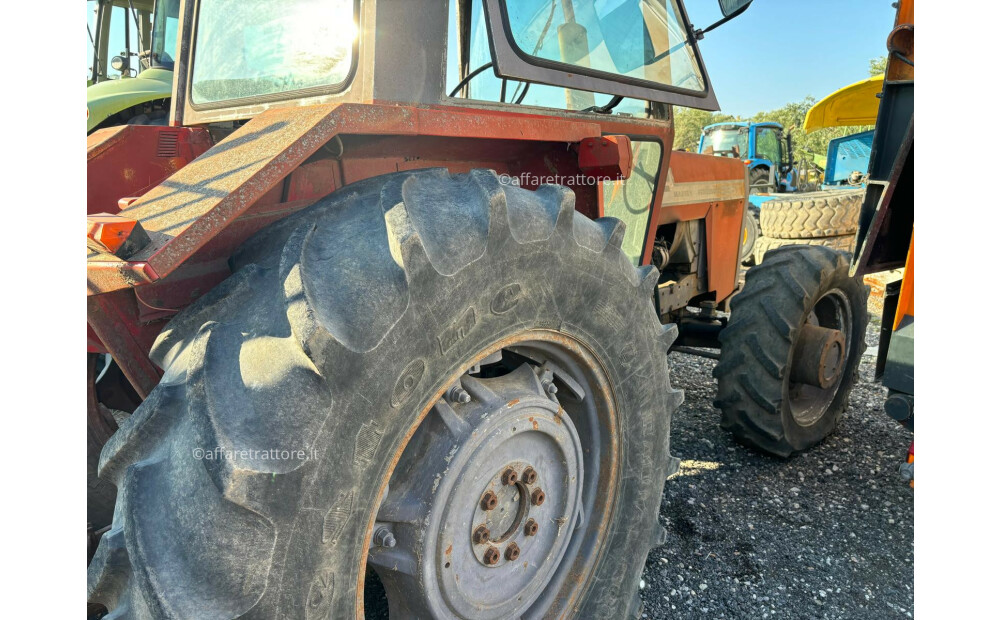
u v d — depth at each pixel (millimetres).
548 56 1854
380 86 1462
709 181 3738
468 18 1659
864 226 2854
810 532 2637
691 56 2623
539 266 1419
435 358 1264
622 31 2195
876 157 2789
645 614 2170
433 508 1359
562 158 2035
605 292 1612
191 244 1102
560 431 1637
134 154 1840
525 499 1602
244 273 1232
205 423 1016
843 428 3635
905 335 2508
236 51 1837
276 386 1064
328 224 1310
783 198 9461
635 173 2549
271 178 1200
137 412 1120
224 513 1016
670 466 2045
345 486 1134
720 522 2689
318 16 1624
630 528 1862
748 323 3080
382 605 2094
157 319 1384
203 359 1076
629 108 2410
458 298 1269
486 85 1746
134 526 1028
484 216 1298
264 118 1414
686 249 3719
